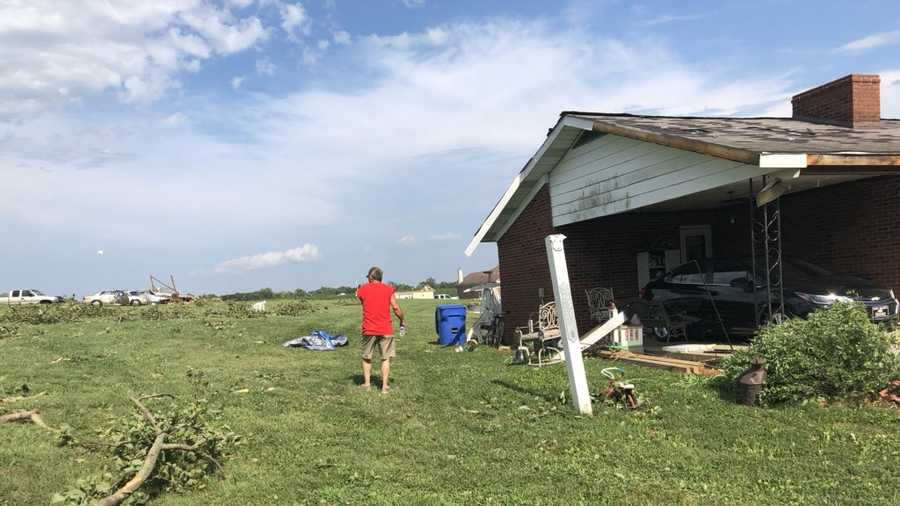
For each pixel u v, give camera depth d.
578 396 7.26
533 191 15.34
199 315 26.41
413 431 6.76
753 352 7.53
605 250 14.40
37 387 9.15
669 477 5.12
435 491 4.96
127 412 7.45
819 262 11.80
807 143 8.77
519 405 7.83
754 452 5.60
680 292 12.46
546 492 4.83
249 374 10.74
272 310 29.67
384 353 9.18
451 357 13.16
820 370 6.82
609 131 11.27
